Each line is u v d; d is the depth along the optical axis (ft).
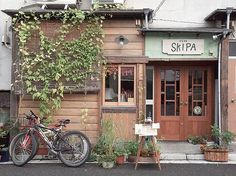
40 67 26.32
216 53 27.53
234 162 24.86
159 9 29.19
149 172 22.21
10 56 29.14
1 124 26.89
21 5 29.22
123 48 27.32
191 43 27.55
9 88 29.17
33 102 26.96
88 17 26.43
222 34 26.68
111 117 27.02
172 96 31.19
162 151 26.91
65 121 24.56
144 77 27.17
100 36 26.63
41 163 24.76
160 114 31.14
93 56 26.40
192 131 31.07
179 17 29.22
